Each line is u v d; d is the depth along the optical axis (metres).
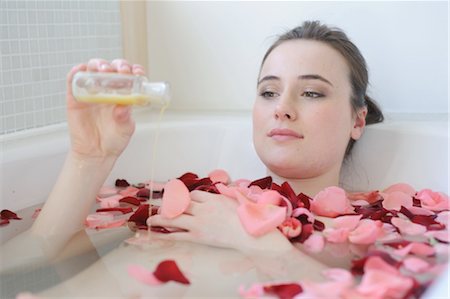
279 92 1.50
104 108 1.24
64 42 1.77
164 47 2.14
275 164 1.49
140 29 2.12
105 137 1.24
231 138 1.78
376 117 1.69
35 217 1.36
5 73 1.55
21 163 1.39
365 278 0.90
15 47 1.58
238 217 1.22
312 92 1.47
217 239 1.20
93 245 1.21
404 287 0.87
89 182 1.26
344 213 1.34
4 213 1.34
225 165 1.77
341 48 1.54
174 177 1.75
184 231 1.25
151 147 1.72
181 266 1.09
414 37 1.87
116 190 1.58
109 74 1.12
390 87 1.91
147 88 1.14
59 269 1.10
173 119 1.86
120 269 1.09
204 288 1.00
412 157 1.59
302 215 1.26
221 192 1.33
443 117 1.79
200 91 2.12
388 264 0.98
